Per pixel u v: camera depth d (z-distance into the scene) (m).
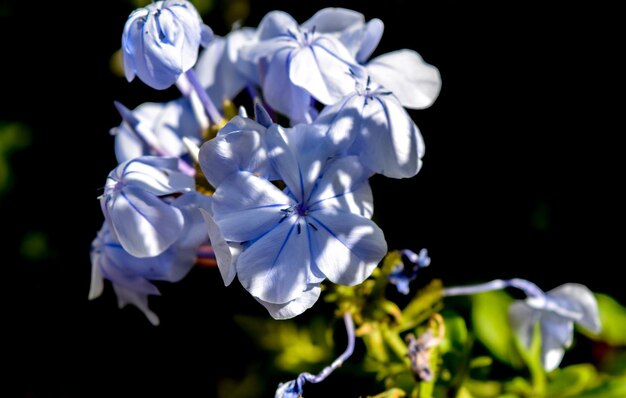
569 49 0.35
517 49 0.35
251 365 0.34
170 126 0.26
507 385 0.29
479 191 0.35
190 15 0.24
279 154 0.23
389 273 0.26
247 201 0.23
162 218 0.24
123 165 0.24
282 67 0.25
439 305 0.26
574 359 0.31
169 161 0.24
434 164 0.35
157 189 0.24
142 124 0.26
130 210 0.24
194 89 0.26
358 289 0.26
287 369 0.32
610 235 0.34
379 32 0.26
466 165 0.35
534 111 0.35
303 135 0.23
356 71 0.24
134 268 0.25
